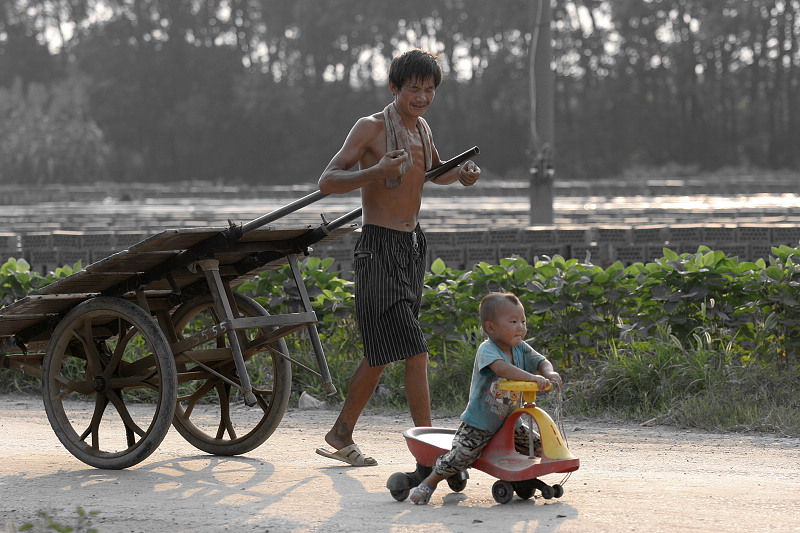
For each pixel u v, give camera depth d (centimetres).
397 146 1173
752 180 16475
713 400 1616
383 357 1173
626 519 923
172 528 934
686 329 1808
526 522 916
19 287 2153
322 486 1116
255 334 1983
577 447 1413
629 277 1861
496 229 3078
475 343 1911
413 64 1162
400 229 1182
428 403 1186
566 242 3033
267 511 993
